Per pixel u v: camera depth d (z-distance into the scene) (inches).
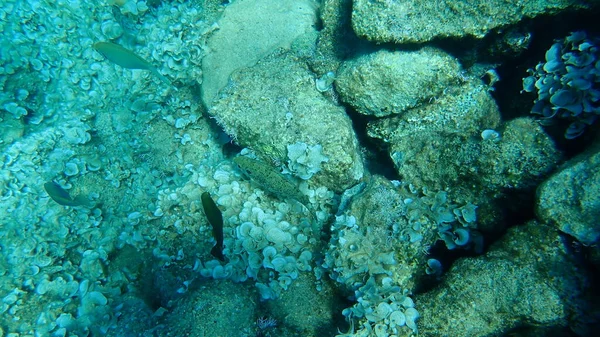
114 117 39.4
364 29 27.2
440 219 28.0
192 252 33.0
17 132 39.1
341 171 30.5
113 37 39.2
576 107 24.0
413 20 26.2
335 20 33.9
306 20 37.1
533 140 25.3
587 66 24.2
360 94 30.4
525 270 22.6
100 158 38.5
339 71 32.0
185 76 38.4
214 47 37.6
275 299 30.8
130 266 35.4
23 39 39.2
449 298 24.1
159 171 40.8
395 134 31.6
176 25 37.3
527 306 22.0
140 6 39.8
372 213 27.5
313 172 30.0
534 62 27.7
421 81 28.6
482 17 25.6
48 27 39.3
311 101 31.7
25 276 31.8
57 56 39.7
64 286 32.5
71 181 36.4
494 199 26.4
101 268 34.5
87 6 39.3
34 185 34.5
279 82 32.8
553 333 21.9
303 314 30.6
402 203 27.9
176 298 30.5
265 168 29.7
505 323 23.0
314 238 31.6
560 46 25.7
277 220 32.3
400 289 26.0
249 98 32.8
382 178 29.8
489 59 29.1
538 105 26.5
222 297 27.3
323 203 32.6
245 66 36.9
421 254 27.6
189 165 38.5
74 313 32.3
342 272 26.8
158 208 34.8
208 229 33.1
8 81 39.6
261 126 31.8
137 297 33.7
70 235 34.5
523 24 26.2
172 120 40.3
